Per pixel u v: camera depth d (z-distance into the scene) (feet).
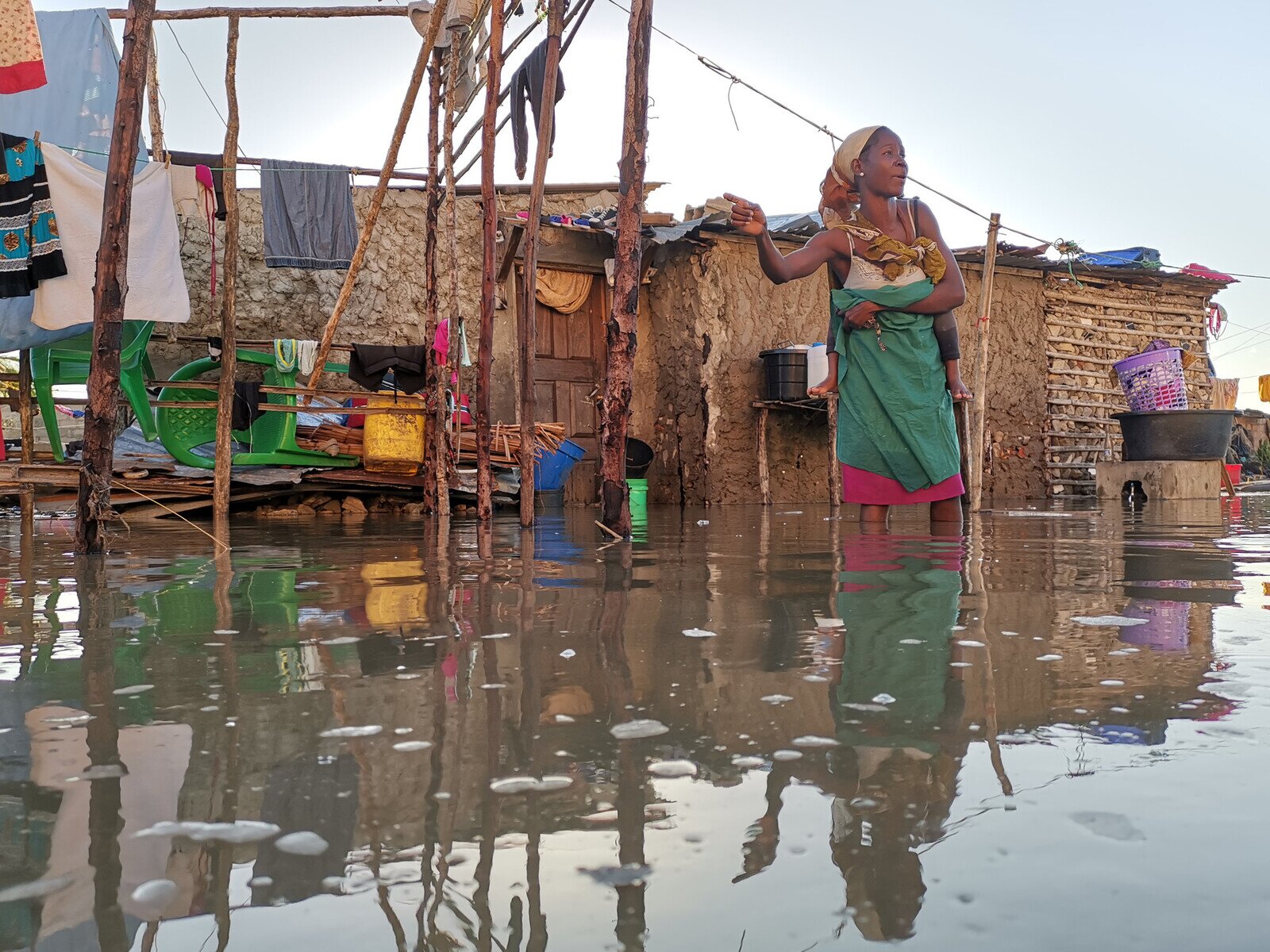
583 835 2.59
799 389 38.09
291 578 9.43
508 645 5.54
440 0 23.26
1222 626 6.00
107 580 9.48
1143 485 33.65
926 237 16.48
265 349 36.42
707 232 39.68
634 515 26.30
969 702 4.02
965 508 29.01
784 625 6.15
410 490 31.71
